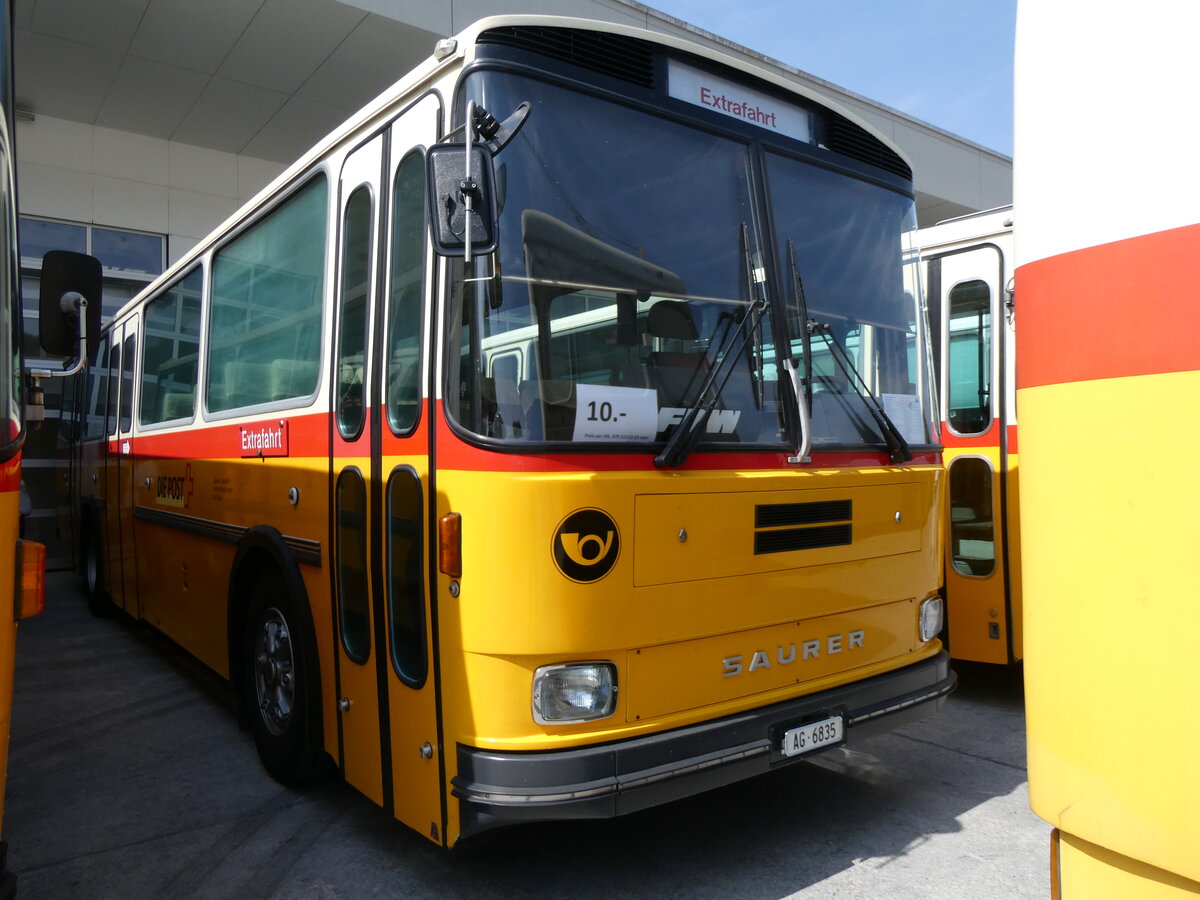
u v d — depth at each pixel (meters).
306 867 3.46
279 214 4.43
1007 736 4.88
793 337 3.41
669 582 2.90
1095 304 1.59
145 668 6.54
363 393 3.43
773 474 3.18
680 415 3.06
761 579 3.13
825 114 3.76
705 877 3.32
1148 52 1.56
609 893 3.21
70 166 10.99
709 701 3.01
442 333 2.95
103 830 3.82
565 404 2.83
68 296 2.95
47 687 6.04
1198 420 1.45
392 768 3.20
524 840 3.65
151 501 6.31
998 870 3.37
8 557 2.34
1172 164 1.51
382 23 9.05
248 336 4.71
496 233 2.74
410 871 3.41
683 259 3.20
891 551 3.58
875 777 4.30
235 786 4.28
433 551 2.94
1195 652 1.44
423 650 3.00
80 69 9.77
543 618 2.71
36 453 11.53
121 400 7.30
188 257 5.78
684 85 3.34
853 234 3.75
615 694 2.81
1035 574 1.72
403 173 3.29
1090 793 1.58
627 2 10.66
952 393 5.58
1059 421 1.65
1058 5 1.71
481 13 9.64
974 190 14.96
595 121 3.10
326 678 3.71
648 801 2.79
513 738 2.72
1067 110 1.67
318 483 3.75
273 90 10.33
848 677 3.40
